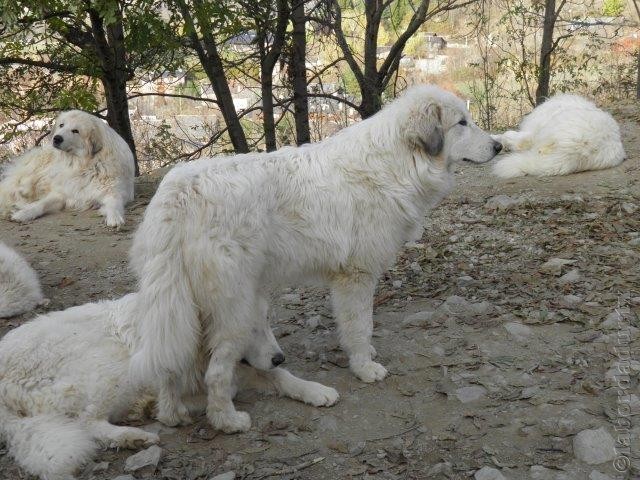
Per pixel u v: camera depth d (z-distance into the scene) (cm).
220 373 255
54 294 373
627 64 976
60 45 749
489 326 310
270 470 244
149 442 255
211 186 252
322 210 270
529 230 405
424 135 280
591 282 337
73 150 495
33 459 246
